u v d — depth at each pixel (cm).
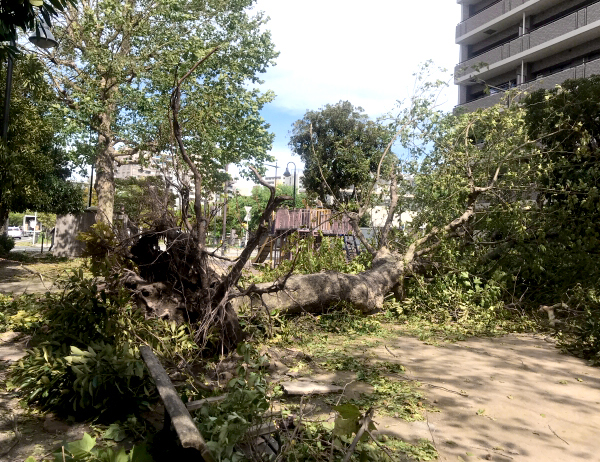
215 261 701
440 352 666
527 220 1033
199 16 2253
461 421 410
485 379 539
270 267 1015
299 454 285
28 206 1881
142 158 2100
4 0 592
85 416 384
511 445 364
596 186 1016
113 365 383
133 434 355
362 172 1304
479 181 1127
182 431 226
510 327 855
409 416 417
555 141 1127
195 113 1877
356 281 859
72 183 2391
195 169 622
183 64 2025
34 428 364
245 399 301
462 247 1100
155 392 413
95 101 2008
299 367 559
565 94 1108
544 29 2748
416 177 1174
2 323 694
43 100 1909
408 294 1001
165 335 553
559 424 412
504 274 964
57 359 399
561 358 650
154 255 623
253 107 2214
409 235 1163
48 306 540
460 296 937
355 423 272
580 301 864
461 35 3412
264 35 2306
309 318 800
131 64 2027
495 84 3200
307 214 1627
